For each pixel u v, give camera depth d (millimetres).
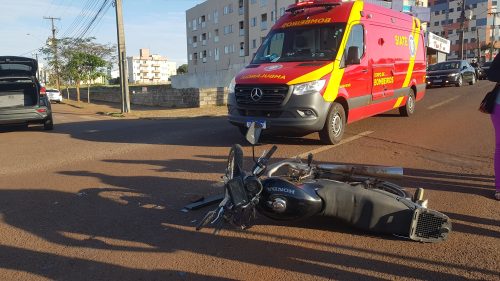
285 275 3643
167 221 4852
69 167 7590
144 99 33875
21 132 12867
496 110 5156
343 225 4562
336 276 3605
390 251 4012
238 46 64438
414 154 7594
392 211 4137
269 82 7887
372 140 8852
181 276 3678
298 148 8227
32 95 13172
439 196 5410
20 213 5273
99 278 3697
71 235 4566
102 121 16484
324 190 4254
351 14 8844
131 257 4047
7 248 4312
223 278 3625
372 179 4711
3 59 12922
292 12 9516
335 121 8398
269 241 4289
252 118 8141
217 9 69125
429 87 24312
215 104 23656
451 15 102938
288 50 8844
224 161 7504
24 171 7457
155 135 10992
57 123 16078
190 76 46750
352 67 8680
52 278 3723
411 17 11664
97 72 43281
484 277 3535
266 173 4605
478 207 5039
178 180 6414
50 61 46312
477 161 7066
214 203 5316
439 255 3918
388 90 10266
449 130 9742
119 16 20969
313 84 7789
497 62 5059
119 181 6484
